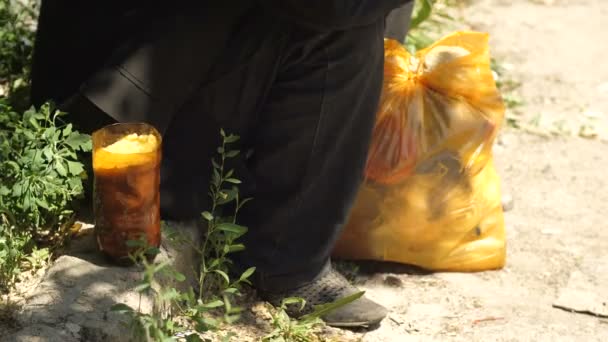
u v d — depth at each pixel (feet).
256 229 14.08
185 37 13.05
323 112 13.43
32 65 14.39
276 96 13.58
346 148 13.92
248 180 14.01
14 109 16.40
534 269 17.06
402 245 16.21
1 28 18.75
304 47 13.16
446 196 16.16
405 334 14.67
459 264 16.57
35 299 12.20
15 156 13.71
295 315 14.40
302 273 14.26
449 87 16.28
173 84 13.21
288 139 13.65
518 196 19.97
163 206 13.83
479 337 14.74
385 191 15.99
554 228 18.67
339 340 14.10
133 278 12.78
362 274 16.31
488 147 16.44
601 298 16.12
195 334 11.94
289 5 12.59
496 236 16.71
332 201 14.07
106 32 13.29
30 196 13.16
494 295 16.03
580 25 30.09
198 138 13.80
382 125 16.01
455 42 16.62
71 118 13.75
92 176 14.29
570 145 22.43
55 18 13.75
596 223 18.99
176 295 12.02
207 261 14.32
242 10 13.29
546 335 14.90
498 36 28.73
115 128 12.82
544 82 25.95
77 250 13.35
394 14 17.49
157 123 13.29
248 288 14.65
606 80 26.35
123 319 12.05
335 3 12.37
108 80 12.96
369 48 13.38
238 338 13.58
